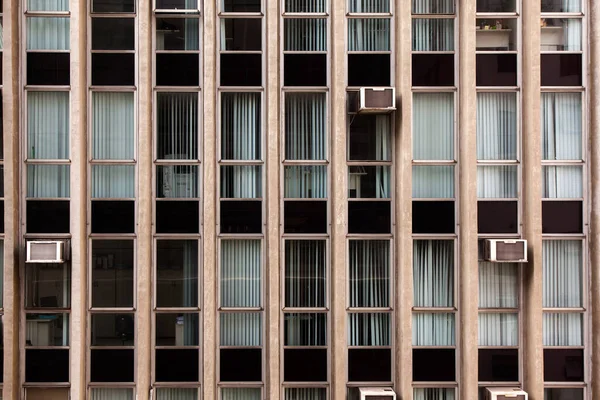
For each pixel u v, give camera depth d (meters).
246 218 10.94
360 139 11.06
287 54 10.97
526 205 10.90
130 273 10.85
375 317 10.95
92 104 10.93
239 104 11.03
